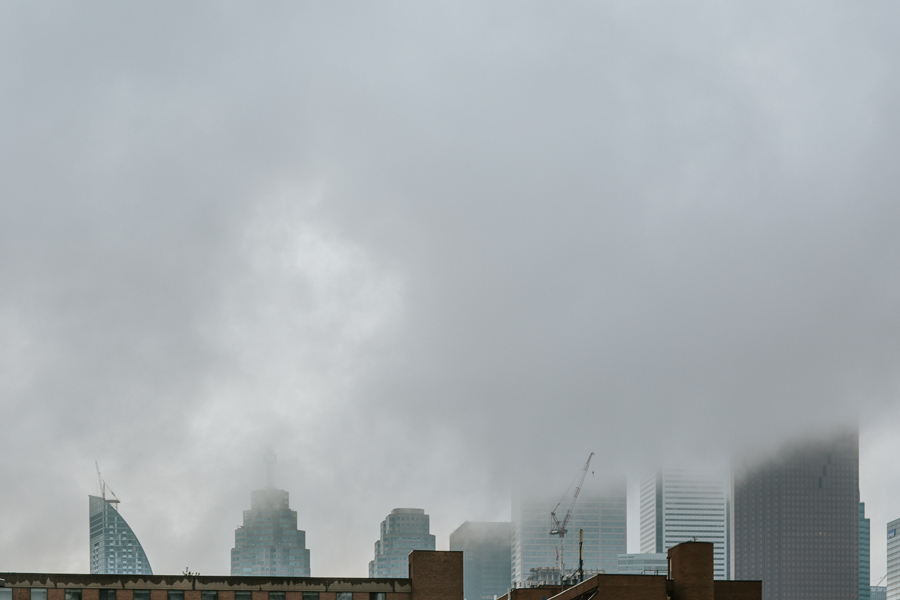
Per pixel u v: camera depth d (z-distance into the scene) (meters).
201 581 116.25
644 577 108.81
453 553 120.88
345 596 118.44
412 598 119.06
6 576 111.56
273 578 117.50
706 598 108.94
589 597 108.94
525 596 128.38
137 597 114.38
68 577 113.25
